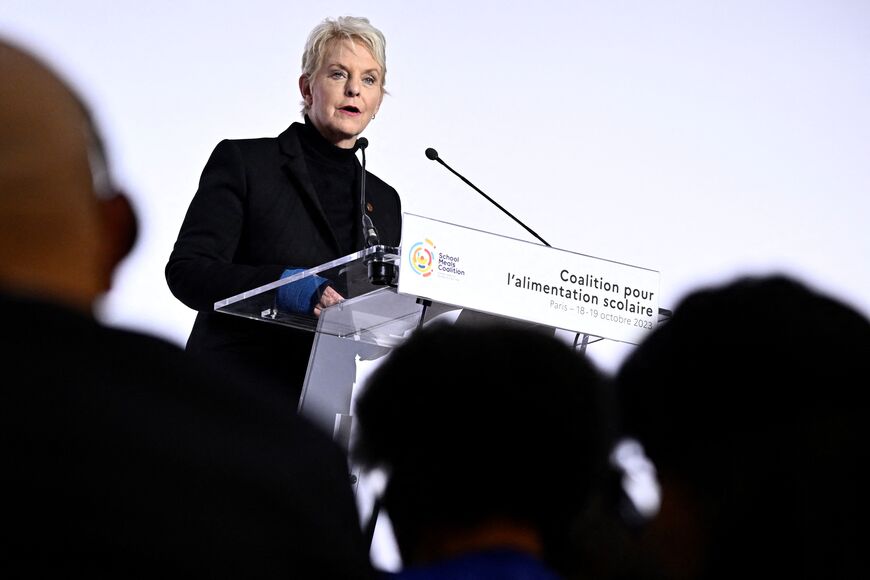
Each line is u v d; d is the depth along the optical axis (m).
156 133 12.34
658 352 2.64
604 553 2.79
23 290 1.79
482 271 6.10
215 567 1.68
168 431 1.73
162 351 1.83
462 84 13.78
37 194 1.89
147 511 1.67
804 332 2.54
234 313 6.75
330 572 1.80
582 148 14.14
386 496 2.75
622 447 2.85
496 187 13.76
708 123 14.62
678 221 14.36
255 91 12.80
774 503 2.53
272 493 1.76
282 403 1.94
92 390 1.72
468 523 2.67
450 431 2.63
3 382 1.68
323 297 6.38
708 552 2.61
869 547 2.49
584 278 6.45
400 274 5.85
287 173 8.28
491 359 2.67
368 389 2.75
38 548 1.62
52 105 1.93
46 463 1.65
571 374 2.69
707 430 2.58
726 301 2.61
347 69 8.60
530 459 2.63
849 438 2.51
